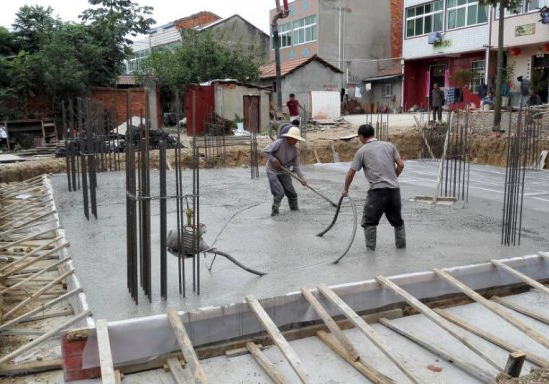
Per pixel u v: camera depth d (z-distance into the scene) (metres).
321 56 30.14
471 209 8.14
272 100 26.05
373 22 30.97
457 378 3.59
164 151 4.12
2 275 5.34
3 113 20.38
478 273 5.00
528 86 18.98
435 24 25.56
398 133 16.89
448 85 26.33
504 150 14.26
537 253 5.50
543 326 4.41
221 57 24.08
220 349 3.94
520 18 20.92
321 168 13.80
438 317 3.87
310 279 4.83
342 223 7.20
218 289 4.55
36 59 20.75
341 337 3.73
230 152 15.07
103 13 23.56
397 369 3.72
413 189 10.20
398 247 5.86
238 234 6.61
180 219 4.30
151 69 24.64
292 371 3.72
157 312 4.04
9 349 4.23
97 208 8.12
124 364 3.70
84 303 4.21
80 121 7.75
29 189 10.29
